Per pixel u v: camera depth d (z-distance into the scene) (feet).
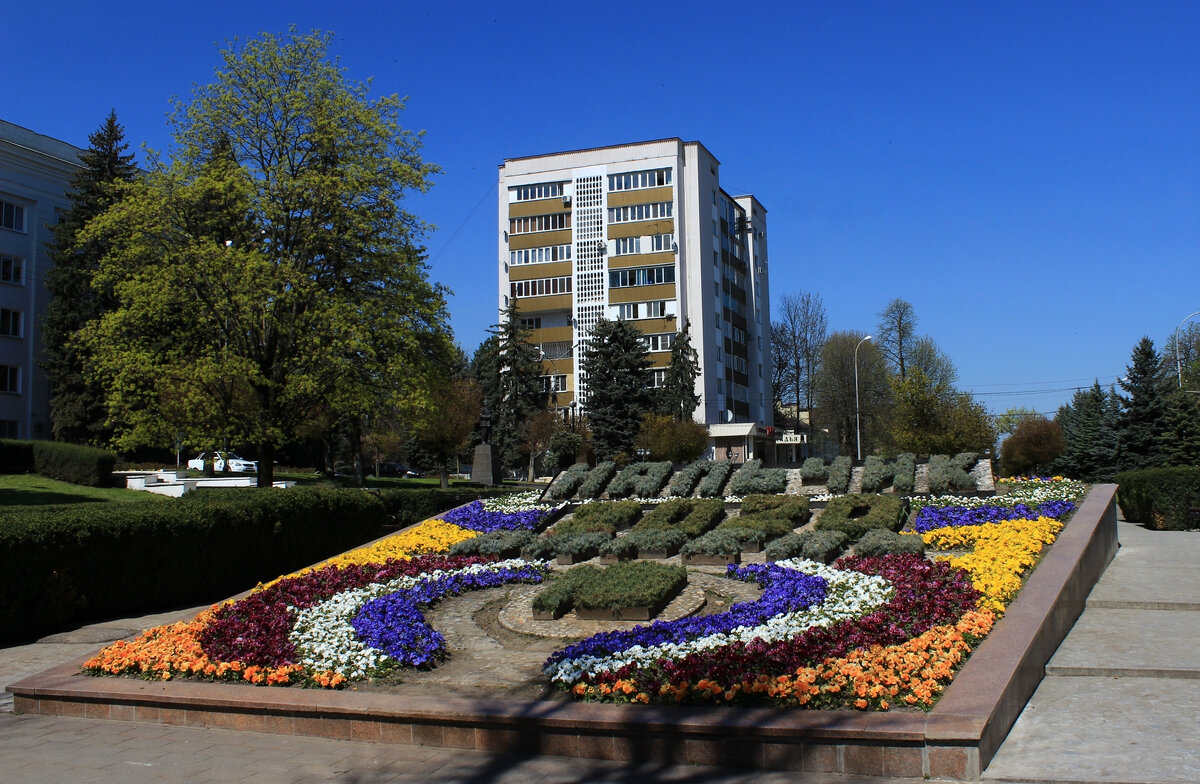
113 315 76.13
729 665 22.79
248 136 80.33
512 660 27.84
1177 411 120.37
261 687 24.95
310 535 53.72
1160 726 22.07
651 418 160.15
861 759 19.24
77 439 132.05
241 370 74.08
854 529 43.11
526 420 180.86
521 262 194.59
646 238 187.32
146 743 22.72
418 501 65.51
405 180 82.58
